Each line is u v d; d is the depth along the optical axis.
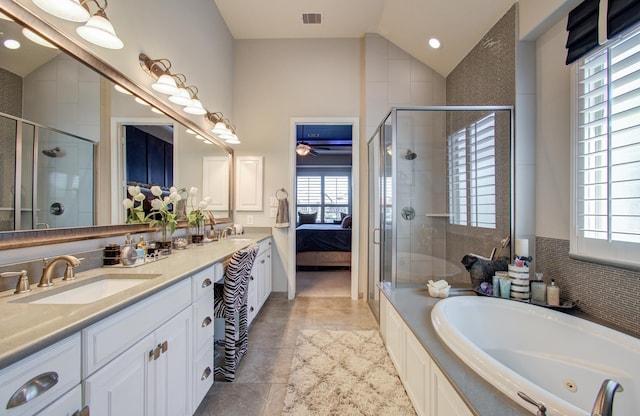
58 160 1.21
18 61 1.04
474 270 2.00
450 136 2.71
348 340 2.33
